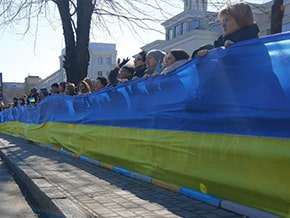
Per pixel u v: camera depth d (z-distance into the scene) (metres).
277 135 3.63
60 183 5.84
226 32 4.43
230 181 4.14
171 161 5.27
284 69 3.58
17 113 17.72
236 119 4.12
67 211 4.30
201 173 4.62
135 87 6.31
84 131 8.63
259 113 3.83
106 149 7.38
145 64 7.22
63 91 11.59
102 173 6.70
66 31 13.28
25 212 5.31
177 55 5.66
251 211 3.79
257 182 3.80
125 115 6.68
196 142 4.73
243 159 3.97
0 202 5.84
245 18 4.30
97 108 7.95
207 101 4.58
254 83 3.91
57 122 10.91
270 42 3.74
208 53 4.56
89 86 9.78
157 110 5.66
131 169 6.40
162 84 5.53
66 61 13.47
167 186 5.21
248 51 3.98
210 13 12.07
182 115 5.06
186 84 4.98
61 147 10.49
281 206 3.57
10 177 7.91
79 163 8.04
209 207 4.29
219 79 4.38
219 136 4.37
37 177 6.41
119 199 4.77
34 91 17.09
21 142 14.21
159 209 4.27
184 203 4.50
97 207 4.42
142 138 6.02
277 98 3.64
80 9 13.02
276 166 3.59
